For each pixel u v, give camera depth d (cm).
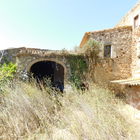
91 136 206
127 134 245
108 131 215
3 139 213
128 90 658
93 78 833
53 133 227
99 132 211
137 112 450
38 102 265
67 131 228
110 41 898
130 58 883
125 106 497
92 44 862
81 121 228
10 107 241
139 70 773
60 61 838
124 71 875
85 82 748
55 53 834
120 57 883
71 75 823
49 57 833
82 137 210
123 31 895
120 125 257
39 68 1225
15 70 752
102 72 862
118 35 895
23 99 251
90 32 954
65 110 257
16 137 214
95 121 226
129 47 886
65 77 823
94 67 855
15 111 239
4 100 255
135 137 245
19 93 263
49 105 273
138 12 808
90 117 231
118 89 828
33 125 242
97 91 361
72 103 267
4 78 396
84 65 848
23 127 232
